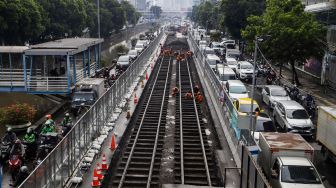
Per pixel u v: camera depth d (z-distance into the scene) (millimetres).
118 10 148375
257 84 73250
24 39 75625
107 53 125562
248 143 36406
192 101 63938
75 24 96312
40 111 53875
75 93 53719
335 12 67562
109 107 48719
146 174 34906
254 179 24719
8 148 35000
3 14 67062
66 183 29828
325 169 36562
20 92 58312
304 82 76625
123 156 39344
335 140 34500
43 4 84875
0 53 56375
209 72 73312
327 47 65812
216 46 122875
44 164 24625
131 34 190625
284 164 29500
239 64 81688
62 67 61406
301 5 64625
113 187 32375
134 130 48312
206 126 50438
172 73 93312
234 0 101938
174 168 36562
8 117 43219
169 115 55562
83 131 35438
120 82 57781
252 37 74500
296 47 62719
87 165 33781
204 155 38812
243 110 46156
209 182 32750
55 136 37094
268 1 73938
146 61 101500
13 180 31859
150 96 66312
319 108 38438
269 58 66188
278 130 47781
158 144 43250
